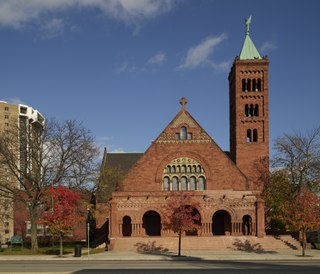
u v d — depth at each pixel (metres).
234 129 78.69
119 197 64.75
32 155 59.47
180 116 71.06
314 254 50.59
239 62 77.88
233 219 63.78
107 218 79.75
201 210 63.66
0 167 60.59
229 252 54.50
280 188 66.88
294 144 67.50
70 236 80.81
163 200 64.62
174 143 70.25
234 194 64.31
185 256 48.16
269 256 47.81
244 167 75.31
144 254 51.72
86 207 60.22
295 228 51.72
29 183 62.53
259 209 63.12
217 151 70.00
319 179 65.00
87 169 61.88
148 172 69.38
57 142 60.50
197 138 70.38
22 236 78.06
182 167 69.88
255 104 77.31
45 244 71.44
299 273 30.06
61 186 53.16
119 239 60.78
